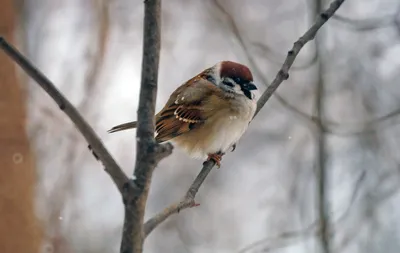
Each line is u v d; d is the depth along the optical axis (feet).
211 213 46.44
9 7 38.04
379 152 42.37
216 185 48.08
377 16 44.34
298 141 48.96
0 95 35.40
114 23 48.11
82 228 40.04
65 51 44.34
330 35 43.73
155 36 10.91
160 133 26.78
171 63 51.19
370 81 45.09
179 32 52.26
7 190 34.78
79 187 40.78
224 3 51.19
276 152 49.42
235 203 47.11
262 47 40.73
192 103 25.99
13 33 38.32
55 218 36.55
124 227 10.23
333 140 43.70
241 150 49.75
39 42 46.09
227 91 25.70
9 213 34.68
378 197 39.96
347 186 41.83
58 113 38.19
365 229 39.42
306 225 43.14
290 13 53.06
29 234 34.91
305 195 45.44
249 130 50.11
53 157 37.88
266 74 46.93
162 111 27.45
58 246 36.09
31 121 37.47
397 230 39.52
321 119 35.06
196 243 44.73
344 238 36.76
